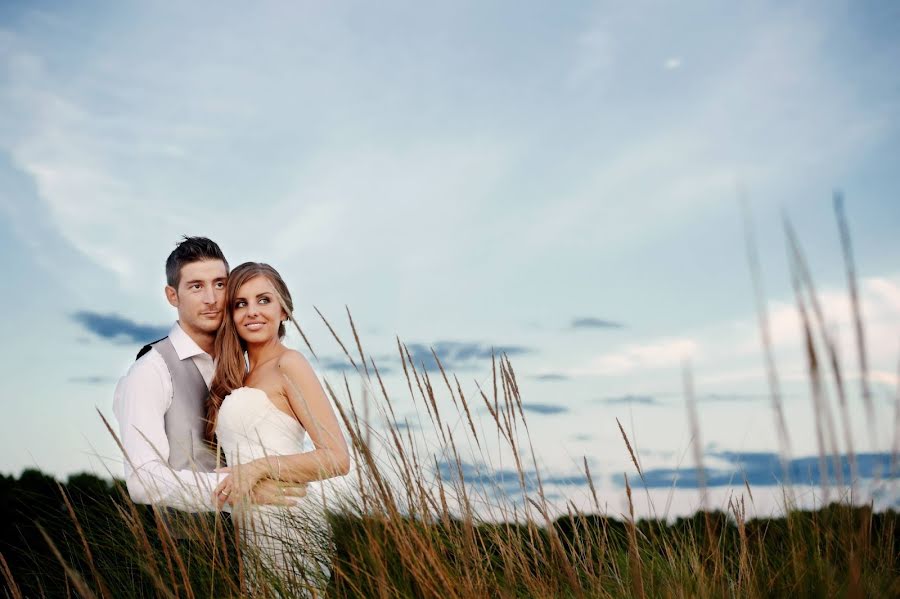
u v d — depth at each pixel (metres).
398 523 2.24
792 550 2.13
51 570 3.21
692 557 2.40
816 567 2.09
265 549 2.81
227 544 2.86
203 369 3.90
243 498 2.82
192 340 3.86
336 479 2.99
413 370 2.49
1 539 3.18
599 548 2.49
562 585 2.30
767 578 2.28
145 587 2.86
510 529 2.56
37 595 3.11
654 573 2.42
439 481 2.41
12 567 3.18
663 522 2.53
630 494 2.02
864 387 1.49
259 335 3.67
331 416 3.43
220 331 3.77
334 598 2.55
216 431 3.63
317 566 2.67
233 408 3.47
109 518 3.24
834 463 1.50
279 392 3.53
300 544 2.79
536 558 2.45
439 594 2.15
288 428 3.49
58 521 3.27
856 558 1.60
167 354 3.76
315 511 2.85
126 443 3.41
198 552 2.85
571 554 2.46
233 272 3.77
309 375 3.51
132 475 3.21
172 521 3.00
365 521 2.38
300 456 3.14
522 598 2.39
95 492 3.41
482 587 2.25
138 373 3.63
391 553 2.37
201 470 3.63
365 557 2.43
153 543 2.97
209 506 3.04
